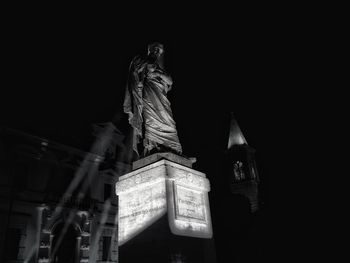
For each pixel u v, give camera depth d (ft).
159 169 17.13
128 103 21.24
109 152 88.48
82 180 78.54
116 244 79.56
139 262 16.01
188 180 18.22
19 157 67.87
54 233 69.05
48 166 72.74
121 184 19.01
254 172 101.71
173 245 15.30
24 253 62.49
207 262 16.97
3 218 61.26
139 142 21.25
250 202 90.63
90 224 75.15
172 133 19.81
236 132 115.65
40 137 71.97
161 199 16.55
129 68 22.04
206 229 18.08
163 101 20.47
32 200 66.95
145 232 16.52
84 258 71.41
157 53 22.24
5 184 63.77
